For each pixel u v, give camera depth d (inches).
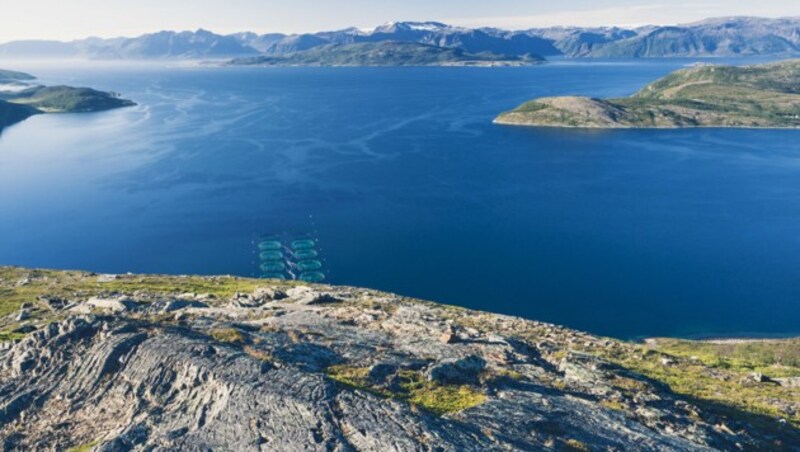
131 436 1563.7
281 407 1594.5
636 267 7012.8
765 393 2443.4
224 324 2332.7
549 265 7086.6
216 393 1685.5
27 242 7760.8
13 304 3599.9
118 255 7303.2
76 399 1835.6
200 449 1485.0
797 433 2012.8
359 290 4392.2
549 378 2113.7
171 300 3093.0
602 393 2036.2
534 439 1574.8
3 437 1724.9
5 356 2148.1
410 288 6412.4
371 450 1437.0
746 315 5748.0
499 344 2426.2
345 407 1603.1
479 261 7199.8
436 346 2266.2
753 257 7298.2
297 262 7062.0
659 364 2805.1
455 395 1797.5
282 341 2119.8
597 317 5743.1
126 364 1898.4
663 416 1887.3
